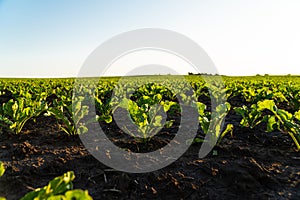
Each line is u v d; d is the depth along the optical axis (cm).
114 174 356
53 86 1716
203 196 305
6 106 523
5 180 330
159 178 339
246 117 538
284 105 941
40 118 729
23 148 439
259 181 335
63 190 185
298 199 297
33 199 179
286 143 484
